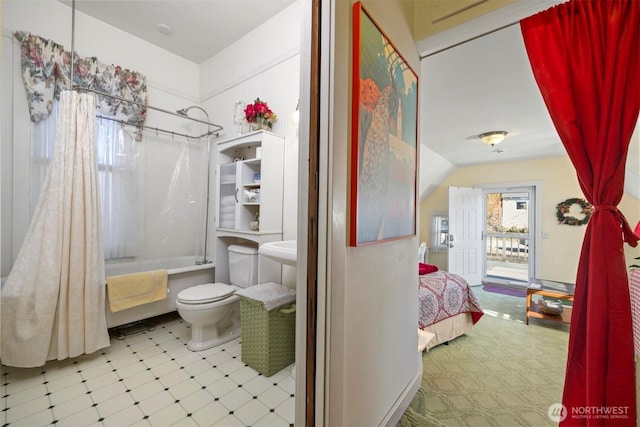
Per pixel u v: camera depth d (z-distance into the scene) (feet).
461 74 6.88
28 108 7.12
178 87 10.30
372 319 4.08
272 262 7.77
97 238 6.73
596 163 3.92
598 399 3.86
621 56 3.67
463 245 15.89
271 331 6.10
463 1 4.63
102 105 8.26
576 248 13.46
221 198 9.16
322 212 3.26
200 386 5.68
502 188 15.83
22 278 5.80
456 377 6.51
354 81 3.48
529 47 4.25
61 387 5.56
